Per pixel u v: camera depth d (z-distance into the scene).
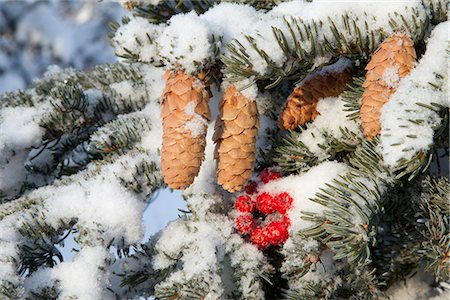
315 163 0.94
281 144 0.96
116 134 0.98
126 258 0.94
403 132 0.83
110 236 0.92
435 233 0.91
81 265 0.90
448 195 0.92
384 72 0.85
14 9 2.60
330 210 0.89
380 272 1.00
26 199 0.96
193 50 0.85
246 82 0.86
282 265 0.93
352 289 0.95
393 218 0.97
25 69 2.60
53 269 0.90
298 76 0.88
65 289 0.90
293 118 0.93
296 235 0.90
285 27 0.85
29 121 1.00
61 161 1.06
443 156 0.98
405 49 0.85
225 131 0.86
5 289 0.87
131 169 0.95
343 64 0.93
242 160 0.86
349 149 0.92
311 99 0.93
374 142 0.88
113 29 1.04
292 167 0.94
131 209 0.93
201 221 0.93
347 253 0.84
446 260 0.90
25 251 0.91
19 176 1.02
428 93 0.83
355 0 0.87
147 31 0.89
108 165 0.97
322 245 0.91
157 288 0.90
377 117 0.84
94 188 0.94
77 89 1.00
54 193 0.95
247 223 0.92
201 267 0.90
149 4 1.03
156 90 1.04
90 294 0.90
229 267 0.94
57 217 0.92
